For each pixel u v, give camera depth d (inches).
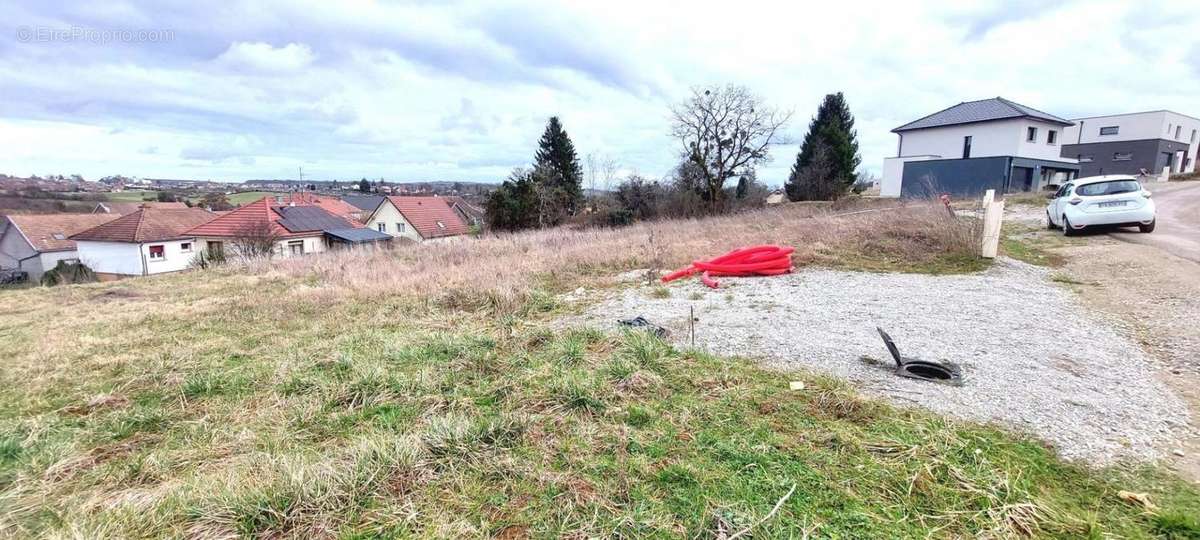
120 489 91.4
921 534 71.6
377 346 175.3
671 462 91.2
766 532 72.1
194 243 1016.9
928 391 118.6
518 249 478.6
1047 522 73.2
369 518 78.0
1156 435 96.0
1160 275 224.5
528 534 74.0
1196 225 394.3
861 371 133.3
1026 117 951.0
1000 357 140.2
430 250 515.8
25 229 1133.7
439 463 91.6
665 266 320.2
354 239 1094.4
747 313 200.8
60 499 88.2
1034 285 226.8
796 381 126.1
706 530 72.6
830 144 1253.7
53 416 126.6
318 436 109.5
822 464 88.8
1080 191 360.5
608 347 159.2
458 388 130.7
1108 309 185.0
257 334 206.1
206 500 82.4
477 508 80.2
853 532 72.1
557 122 1603.1
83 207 1454.2
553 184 1176.2
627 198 981.8
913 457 89.4
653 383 127.0
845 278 258.7
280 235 944.3
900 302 206.2
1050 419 103.0
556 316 216.5
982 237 283.4
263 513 78.7
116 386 148.7
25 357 182.4
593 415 112.0
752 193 963.3
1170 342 147.1
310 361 160.1
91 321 240.4
